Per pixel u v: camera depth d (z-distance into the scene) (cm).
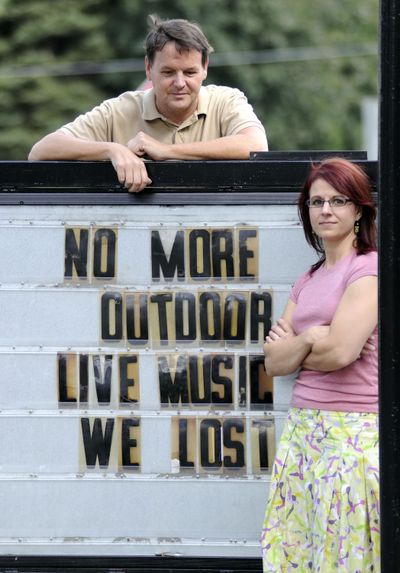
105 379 993
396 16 725
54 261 998
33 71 6038
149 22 1129
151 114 1100
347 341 892
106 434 991
